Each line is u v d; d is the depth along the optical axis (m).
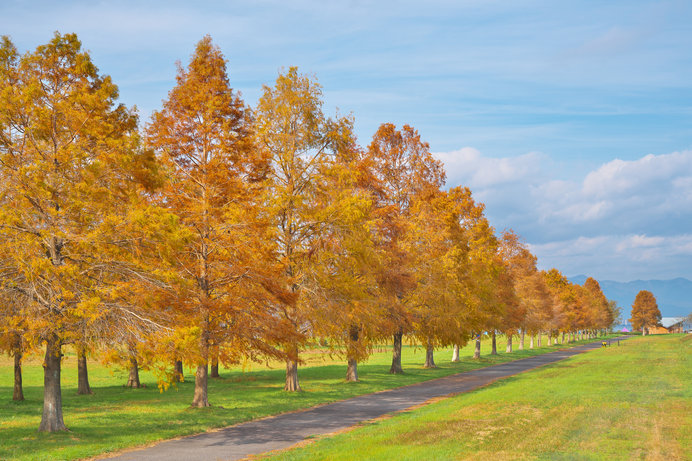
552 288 91.69
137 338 16.34
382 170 41.22
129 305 17.00
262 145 27.83
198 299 21.30
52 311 15.63
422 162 42.25
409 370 43.44
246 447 15.12
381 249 33.00
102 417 20.64
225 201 23.80
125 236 17.12
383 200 36.94
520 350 75.69
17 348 17.48
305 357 59.38
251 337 22.23
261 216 25.30
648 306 172.12
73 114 17.14
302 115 28.62
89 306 15.22
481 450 12.20
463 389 29.70
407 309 34.81
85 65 17.97
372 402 25.03
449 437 13.91
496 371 41.12
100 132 17.61
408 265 35.81
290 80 28.72
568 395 21.64
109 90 17.95
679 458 11.09
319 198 27.95
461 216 49.50
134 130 19.38
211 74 24.28
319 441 15.30
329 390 29.81
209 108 23.34
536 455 11.52
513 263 64.31
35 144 17.08
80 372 30.20
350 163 29.41
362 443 13.57
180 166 23.83
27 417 20.98
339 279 27.66
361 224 27.81
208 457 13.81
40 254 15.95
